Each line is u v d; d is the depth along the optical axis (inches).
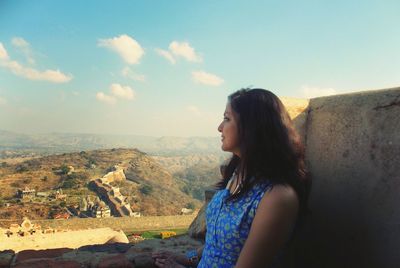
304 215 61.9
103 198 3740.2
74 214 3166.8
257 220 56.4
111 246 109.9
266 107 59.7
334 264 69.6
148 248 106.9
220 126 65.2
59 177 4367.6
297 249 78.7
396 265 57.9
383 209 61.1
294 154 58.6
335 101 75.4
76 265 92.3
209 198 116.0
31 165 4837.6
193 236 118.6
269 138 58.4
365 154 66.1
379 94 65.1
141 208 3759.8
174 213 3853.3
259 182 58.5
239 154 63.6
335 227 70.1
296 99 84.2
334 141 73.7
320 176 75.6
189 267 81.5
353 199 67.0
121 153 5846.5
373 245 62.0
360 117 67.9
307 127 82.2
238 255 58.7
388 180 61.1
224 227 59.9
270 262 55.9
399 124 60.8
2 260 97.6
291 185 57.3
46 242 1007.6
